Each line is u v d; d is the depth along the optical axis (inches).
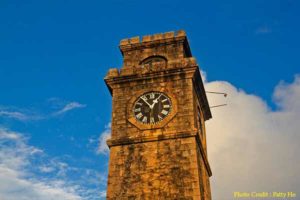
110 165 1769.2
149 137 1800.0
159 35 2182.6
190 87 1919.3
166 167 1718.8
